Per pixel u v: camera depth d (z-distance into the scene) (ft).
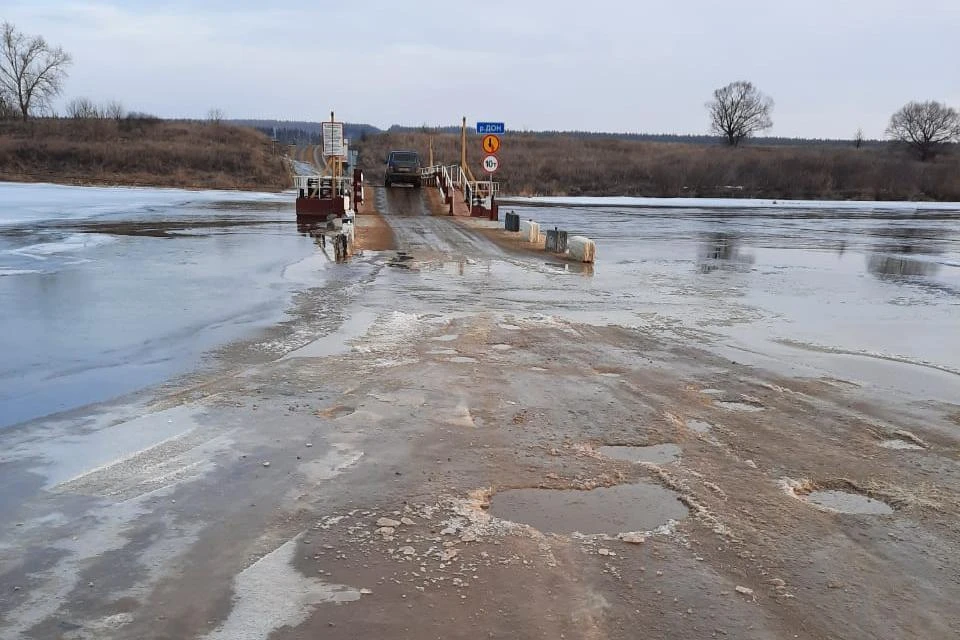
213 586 10.88
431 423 18.49
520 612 10.34
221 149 231.09
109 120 279.49
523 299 38.60
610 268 53.52
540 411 19.74
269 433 17.52
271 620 10.04
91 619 10.00
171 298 35.65
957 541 12.89
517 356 25.98
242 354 25.16
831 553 12.32
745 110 414.41
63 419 18.28
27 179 179.42
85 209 99.86
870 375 24.67
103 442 16.74
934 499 14.67
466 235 70.44
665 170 248.32
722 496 14.55
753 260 62.08
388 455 16.29
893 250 73.41
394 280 43.57
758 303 39.91
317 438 17.25
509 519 13.34
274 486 14.51
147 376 22.31
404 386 21.68
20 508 13.34
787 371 24.98
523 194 208.13
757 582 11.32
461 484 14.83
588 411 19.88
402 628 9.90
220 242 61.77
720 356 27.02
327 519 13.12
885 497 14.75
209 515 13.20
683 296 41.65
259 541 12.28
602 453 16.81
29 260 48.06
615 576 11.38
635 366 25.11
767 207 168.96
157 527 12.71
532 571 11.47
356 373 22.98
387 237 66.64
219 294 37.04
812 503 14.42
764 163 255.70
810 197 228.43
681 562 11.86
